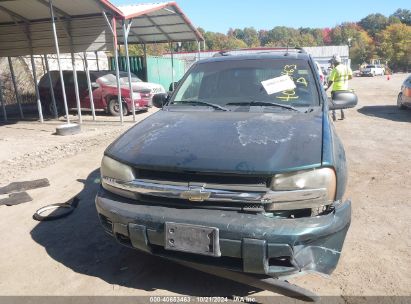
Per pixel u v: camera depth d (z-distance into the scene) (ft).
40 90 48.80
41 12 37.11
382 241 11.85
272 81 12.99
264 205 8.23
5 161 23.79
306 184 8.26
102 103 46.03
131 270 10.77
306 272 8.28
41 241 12.71
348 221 8.76
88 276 10.55
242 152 8.82
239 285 9.92
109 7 34.32
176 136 10.00
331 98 13.37
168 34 56.90
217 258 8.73
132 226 8.93
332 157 8.76
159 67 69.00
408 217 13.53
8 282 10.38
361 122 33.73
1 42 42.27
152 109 51.60
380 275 10.09
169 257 9.02
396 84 87.20
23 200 16.35
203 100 13.07
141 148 9.69
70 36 38.81
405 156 21.71
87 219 14.35
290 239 7.89
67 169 21.30
